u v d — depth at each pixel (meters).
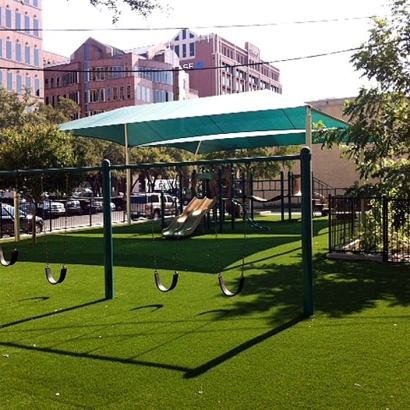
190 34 105.00
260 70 122.62
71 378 4.77
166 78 83.56
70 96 82.06
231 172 20.12
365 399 4.11
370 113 11.71
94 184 47.81
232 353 5.30
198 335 5.96
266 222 23.28
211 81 103.00
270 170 35.56
